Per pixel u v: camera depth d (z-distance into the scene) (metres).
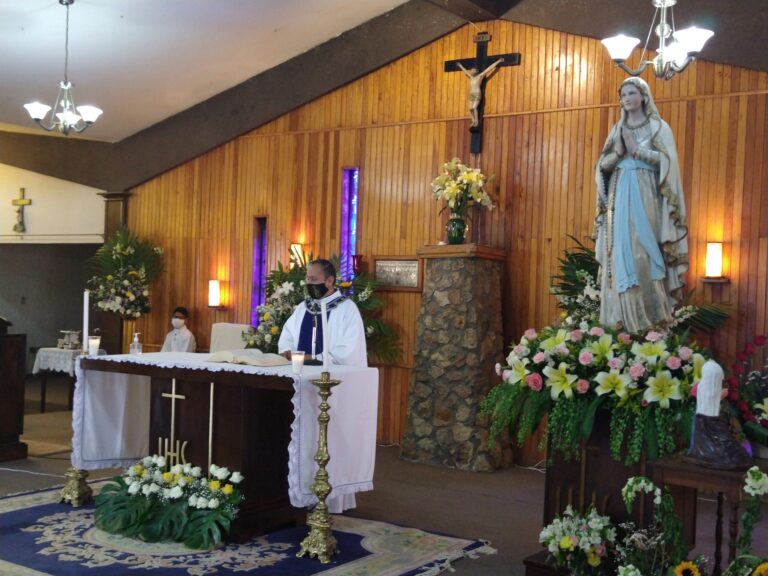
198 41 8.45
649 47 7.30
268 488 5.14
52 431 8.68
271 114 9.41
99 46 8.27
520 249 7.98
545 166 7.87
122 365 5.32
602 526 3.87
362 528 5.33
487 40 8.16
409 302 8.53
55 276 14.43
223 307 9.80
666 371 3.86
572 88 7.75
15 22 7.70
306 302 5.64
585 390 3.98
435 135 8.46
